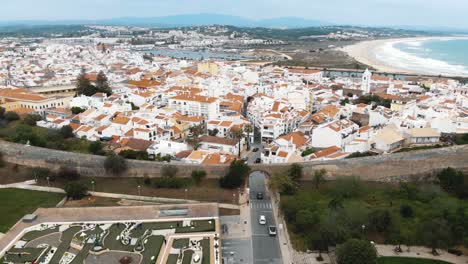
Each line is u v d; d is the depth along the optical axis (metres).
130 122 189.88
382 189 132.25
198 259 90.00
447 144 160.88
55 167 147.75
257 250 101.62
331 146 167.50
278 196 129.25
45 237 100.69
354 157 145.75
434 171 140.00
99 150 160.88
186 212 111.81
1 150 154.62
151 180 137.38
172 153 162.62
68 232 103.00
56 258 91.81
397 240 102.06
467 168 141.38
